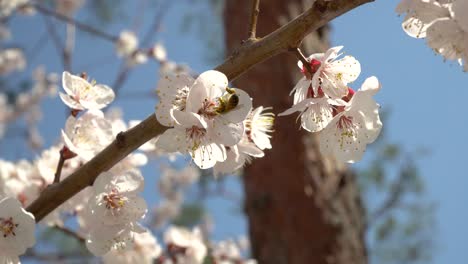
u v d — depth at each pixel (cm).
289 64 78
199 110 42
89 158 46
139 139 42
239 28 83
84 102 47
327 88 44
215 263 82
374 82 43
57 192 44
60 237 117
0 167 58
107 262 58
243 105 42
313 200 75
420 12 44
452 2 43
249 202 78
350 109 44
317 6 41
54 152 53
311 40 78
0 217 44
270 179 76
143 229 45
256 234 77
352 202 77
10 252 44
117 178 45
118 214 45
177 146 42
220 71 42
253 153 46
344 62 44
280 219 75
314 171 75
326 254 73
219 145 43
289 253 74
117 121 50
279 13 81
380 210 115
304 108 43
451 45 44
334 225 74
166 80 42
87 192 50
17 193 53
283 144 76
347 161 45
